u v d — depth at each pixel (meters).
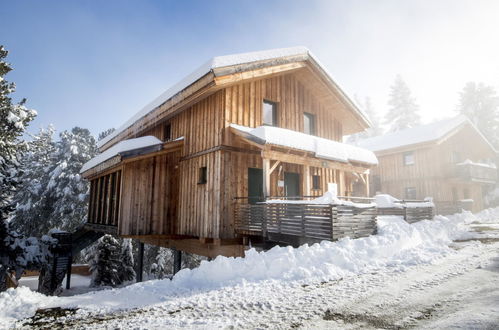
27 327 3.63
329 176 16.05
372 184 26.02
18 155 14.27
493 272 5.40
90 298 4.72
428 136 22.36
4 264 12.66
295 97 15.27
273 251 6.82
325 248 6.95
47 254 14.84
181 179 14.20
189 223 13.09
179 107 13.37
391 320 3.50
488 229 11.37
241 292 4.83
